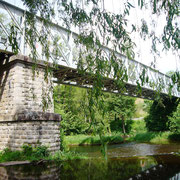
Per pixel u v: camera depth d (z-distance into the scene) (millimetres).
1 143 10289
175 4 3785
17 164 7652
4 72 11234
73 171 6496
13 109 9938
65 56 12195
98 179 5477
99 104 3381
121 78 3885
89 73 3811
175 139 25156
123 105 33812
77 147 20047
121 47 3873
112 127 39094
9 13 9883
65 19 4297
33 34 4523
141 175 5973
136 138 28453
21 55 10266
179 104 24531
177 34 3881
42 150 9422
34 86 10672
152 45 4125
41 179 5371
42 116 10000
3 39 9766
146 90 21906
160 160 9102
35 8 4285
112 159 9789
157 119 31078
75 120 27875
